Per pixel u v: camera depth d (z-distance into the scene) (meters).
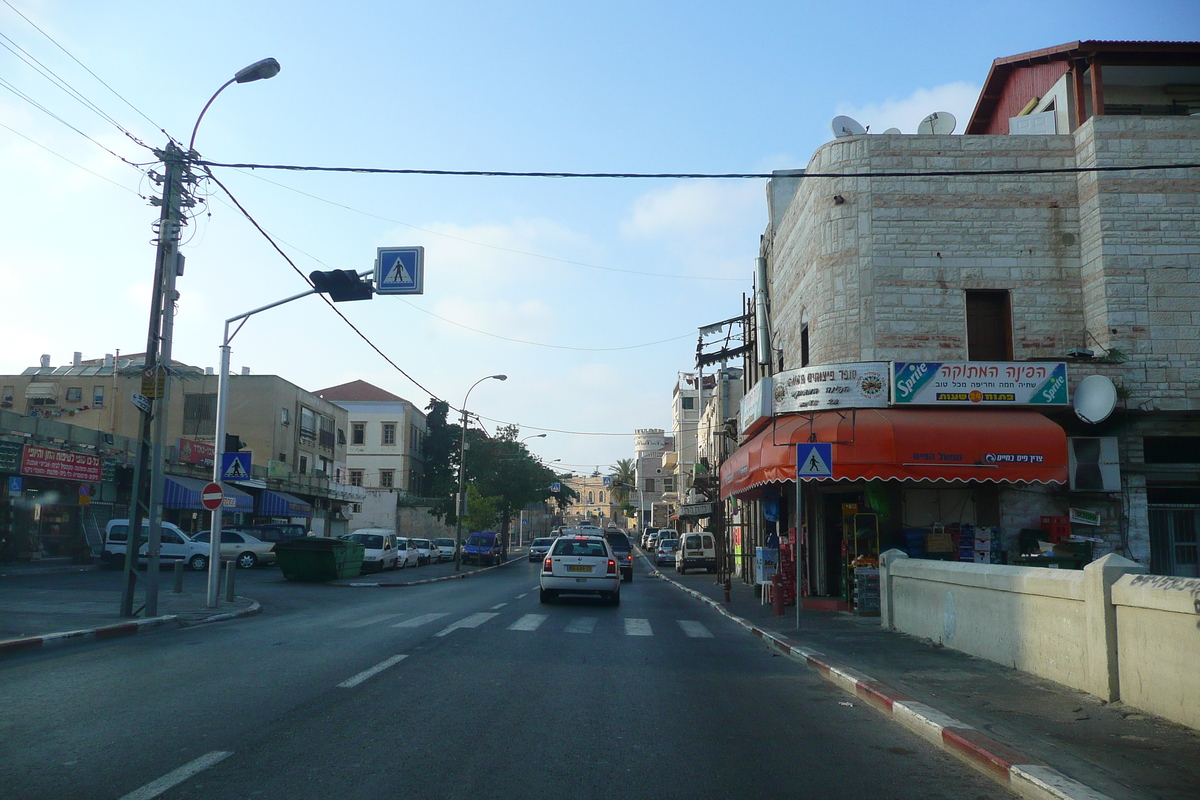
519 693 8.33
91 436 30.20
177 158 15.27
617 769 5.77
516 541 112.69
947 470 16.36
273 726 6.63
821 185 19.41
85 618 14.05
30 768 5.39
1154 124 17.89
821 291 19.23
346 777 5.36
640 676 9.70
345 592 25.11
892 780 5.75
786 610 18.91
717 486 37.59
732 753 6.33
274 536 39.06
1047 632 9.29
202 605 17.89
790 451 17.09
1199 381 17.28
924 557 17.50
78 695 7.77
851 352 18.58
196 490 35.03
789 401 18.75
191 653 10.62
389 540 40.66
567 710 7.61
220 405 18.09
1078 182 18.62
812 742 6.79
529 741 6.43
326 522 55.03
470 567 47.97
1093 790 5.16
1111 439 17.33
